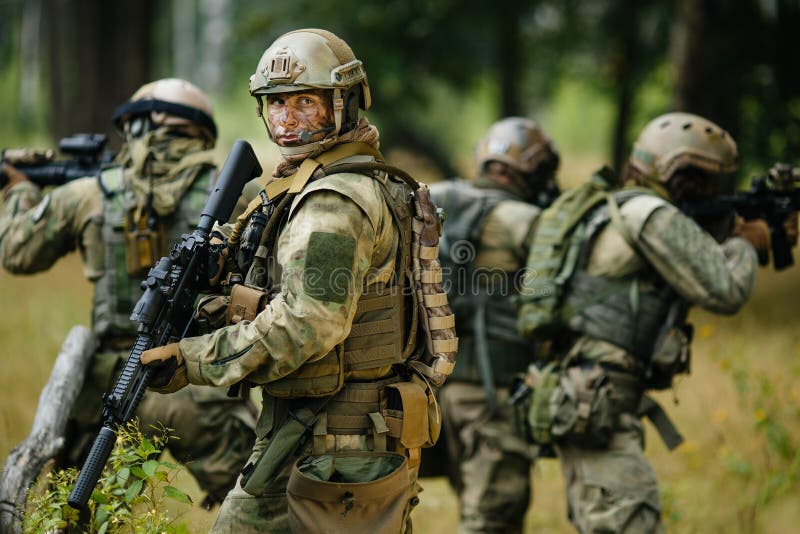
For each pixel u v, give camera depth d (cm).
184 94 1400
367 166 953
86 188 1367
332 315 896
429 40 6059
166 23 8294
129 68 4575
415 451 992
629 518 1338
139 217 1335
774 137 3844
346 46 987
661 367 1391
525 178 1714
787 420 1869
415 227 996
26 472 1110
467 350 1642
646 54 5481
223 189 1016
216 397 1323
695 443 1898
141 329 945
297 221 923
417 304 1005
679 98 3669
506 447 1612
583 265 1415
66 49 7769
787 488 1664
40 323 2589
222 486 1330
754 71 3812
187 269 973
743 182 3994
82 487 888
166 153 1373
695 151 1440
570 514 1413
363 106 1013
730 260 1408
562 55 6444
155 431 1324
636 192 1430
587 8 5953
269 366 909
